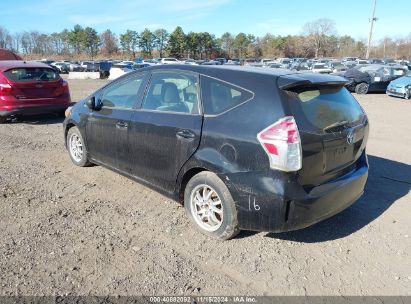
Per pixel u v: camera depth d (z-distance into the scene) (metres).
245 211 3.25
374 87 20.05
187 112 3.72
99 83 26.88
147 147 4.09
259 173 3.12
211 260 3.30
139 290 2.89
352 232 3.83
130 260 3.27
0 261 3.20
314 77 3.44
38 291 2.84
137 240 3.60
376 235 3.78
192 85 3.76
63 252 3.36
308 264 3.27
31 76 8.80
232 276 3.09
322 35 92.19
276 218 3.11
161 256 3.34
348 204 3.61
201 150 3.50
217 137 3.37
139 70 4.48
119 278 3.02
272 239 3.66
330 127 3.30
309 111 3.22
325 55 93.56
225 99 3.46
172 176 3.86
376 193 4.86
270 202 3.09
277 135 3.02
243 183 3.21
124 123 4.38
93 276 3.04
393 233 3.83
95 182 5.10
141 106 4.26
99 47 102.69
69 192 4.75
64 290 2.87
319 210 3.22
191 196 3.72
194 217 3.77
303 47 94.50
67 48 102.88
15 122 9.30
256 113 3.19
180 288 2.92
